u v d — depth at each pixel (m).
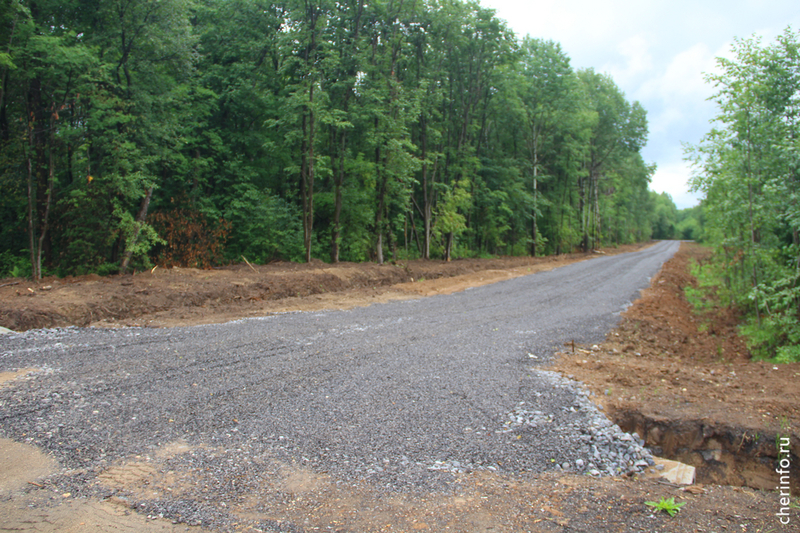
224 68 20.05
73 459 3.99
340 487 3.70
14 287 10.89
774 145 9.21
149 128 15.12
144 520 3.21
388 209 22.70
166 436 4.45
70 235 14.18
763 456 4.52
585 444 4.54
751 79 9.81
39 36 12.13
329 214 21.97
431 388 5.89
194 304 11.45
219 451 4.20
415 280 19.03
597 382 6.19
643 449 4.57
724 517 3.46
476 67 26.67
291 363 6.80
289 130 19.08
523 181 33.22
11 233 15.41
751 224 9.99
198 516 3.27
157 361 6.71
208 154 19.81
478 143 30.72
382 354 7.41
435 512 3.40
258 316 10.38
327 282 15.37
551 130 34.59
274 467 3.96
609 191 55.31
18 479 3.67
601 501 3.64
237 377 6.13
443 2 22.44
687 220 106.50
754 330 9.34
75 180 14.78
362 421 4.89
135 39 14.84
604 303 13.31
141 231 14.84
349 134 21.34
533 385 6.06
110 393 5.45
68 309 9.30
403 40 20.59
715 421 4.83
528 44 32.72
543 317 11.02
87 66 13.16
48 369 6.21
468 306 12.50
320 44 18.02
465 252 29.81
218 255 17.55
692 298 12.78
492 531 3.19
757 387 5.86
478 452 4.32
